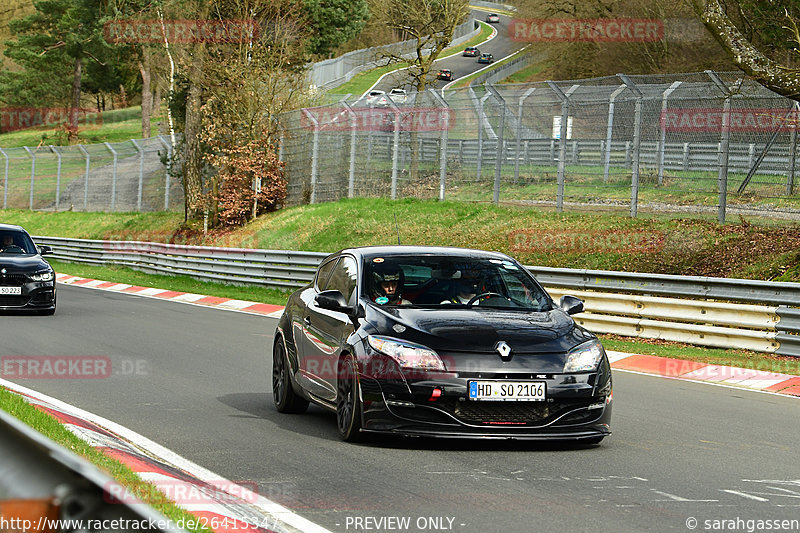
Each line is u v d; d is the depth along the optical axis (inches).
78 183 6520.7
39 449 193.9
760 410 1140.5
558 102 2832.2
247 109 3932.1
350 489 676.1
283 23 4170.8
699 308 1694.1
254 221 3873.0
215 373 1328.7
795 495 692.1
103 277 3449.8
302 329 997.8
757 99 2372.0
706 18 1925.4
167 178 4926.2
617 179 2787.9
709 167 2534.5
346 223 3294.8
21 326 1882.4
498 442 869.2
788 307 1594.5
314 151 3762.3
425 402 807.7
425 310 892.6
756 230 2295.8
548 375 820.0
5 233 2252.7
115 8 7204.7
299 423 967.6
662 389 1294.3
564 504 641.6
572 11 6599.4
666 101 2593.5
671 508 639.8
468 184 3211.1
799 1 2066.9
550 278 1988.2
